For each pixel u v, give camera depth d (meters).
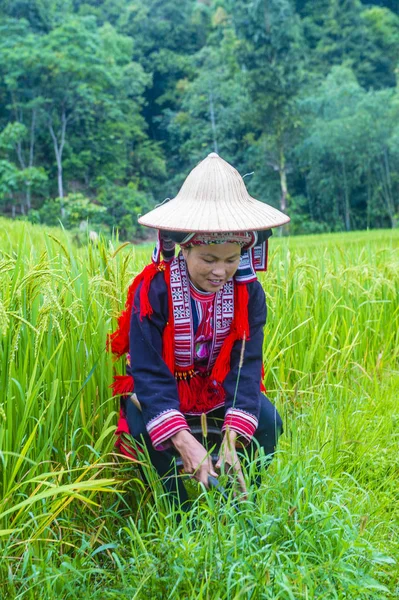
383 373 4.85
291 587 2.13
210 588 2.22
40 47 57.56
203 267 2.65
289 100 58.16
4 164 54.34
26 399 2.71
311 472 2.87
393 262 5.93
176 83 81.94
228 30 78.06
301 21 82.69
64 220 47.97
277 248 5.18
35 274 2.69
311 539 2.43
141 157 68.38
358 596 2.29
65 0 80.00
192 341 2.86
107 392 3.18
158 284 2.79
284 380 4.32
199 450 2.67
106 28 78.56
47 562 2.46
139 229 57.44
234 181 2.64
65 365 3.03
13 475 2.47
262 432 2.98
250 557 2.24
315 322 4.71
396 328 5.43
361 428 3.72
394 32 82.81
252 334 2.92
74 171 62.06
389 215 58.75
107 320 3.25
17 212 57.91
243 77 60.81
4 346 2.70
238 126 67.69
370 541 2.70
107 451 3.05
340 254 6.14
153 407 2.72
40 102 56.97
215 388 2.96
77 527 2.77
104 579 2.50
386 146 57.31
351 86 60.84
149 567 2.29
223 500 2.64
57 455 2.88
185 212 2.57
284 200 59.19
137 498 2.98
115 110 64.81
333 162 58.47
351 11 82.31
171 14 89.50
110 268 3.25
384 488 3.29
